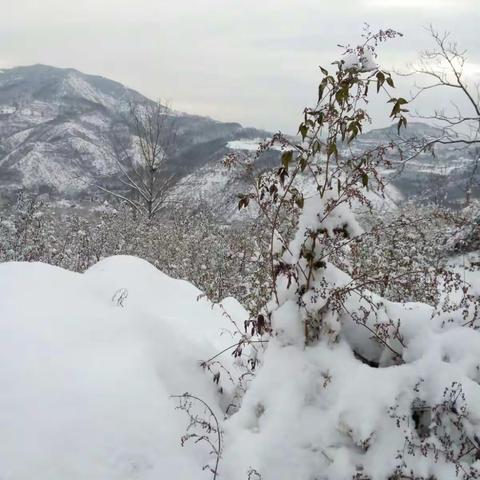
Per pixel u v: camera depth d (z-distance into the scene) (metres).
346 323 3.15
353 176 3.03
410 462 2.50
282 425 2.70
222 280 8.93
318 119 2.98
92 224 14.20
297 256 3.11
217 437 2.89
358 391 2.68
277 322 3.02
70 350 3.20
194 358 3.47
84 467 2.48
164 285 5.36
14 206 12.35
